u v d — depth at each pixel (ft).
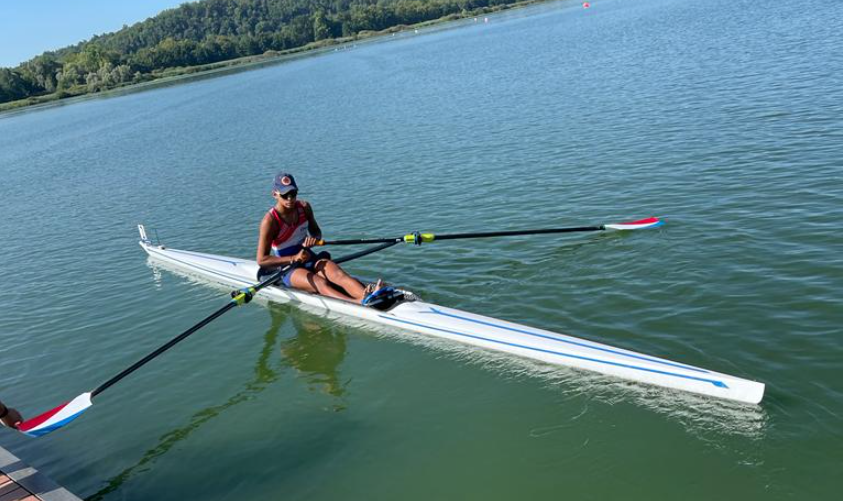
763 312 25.04
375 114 97.04
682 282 28.48
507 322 27.07
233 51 463.01
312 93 147.64
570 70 103.30
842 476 17.26
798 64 69.82
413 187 51.72
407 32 449.06
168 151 97.04
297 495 19.62
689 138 50.31
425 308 29.09
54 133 156.35
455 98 97.40
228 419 24.43
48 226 60.34
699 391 21.48
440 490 18.97
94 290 40.40
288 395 25.58
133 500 20.53
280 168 69.36
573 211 39.91
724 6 172.45
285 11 618.85
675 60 91.45
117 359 30.55
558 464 19.35
